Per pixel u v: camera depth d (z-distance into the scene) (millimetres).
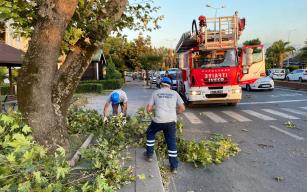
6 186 3275
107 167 5074
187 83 16016
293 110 14164
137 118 8531
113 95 8703
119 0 7211
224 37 14930
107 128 8047
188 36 16766
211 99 15047
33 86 5688
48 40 5570
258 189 5266
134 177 5191
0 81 19109
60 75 6703
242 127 10523
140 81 57531
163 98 6172
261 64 14898
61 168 3939
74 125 8109
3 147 4207
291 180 5629
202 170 6285
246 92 25359
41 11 5512
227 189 5305
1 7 5523
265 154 7250
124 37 9266
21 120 5266
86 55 6898
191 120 12109
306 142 8273
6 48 15891
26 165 3594
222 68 14836
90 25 6809
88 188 4117
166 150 7258
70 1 5559
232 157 7090
